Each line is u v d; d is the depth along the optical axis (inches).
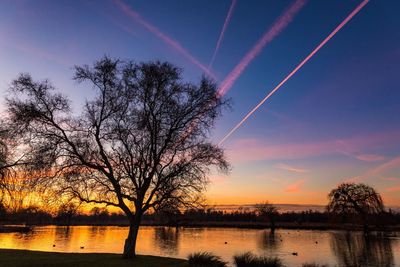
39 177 895.7
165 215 1026.7
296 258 1738.4
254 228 6018.7
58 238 3026.6
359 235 3545.8
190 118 983.6
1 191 897.5
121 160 958.4
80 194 946.7
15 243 2413.9
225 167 991.6
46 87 932.0
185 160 979.9
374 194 3540.8
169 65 990.4
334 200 3678.6
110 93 969.5
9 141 903.7
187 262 906.7
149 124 957.2
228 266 956.0
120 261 896.3
